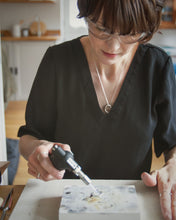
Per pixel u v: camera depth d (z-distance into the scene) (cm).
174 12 325
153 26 66
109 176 98
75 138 96
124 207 67
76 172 70
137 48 95
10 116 350
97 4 59
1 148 131
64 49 97
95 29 66
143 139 94
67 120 96
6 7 392
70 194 73
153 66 95
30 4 391
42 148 74
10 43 391
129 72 95
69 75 95
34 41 392
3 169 90
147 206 73
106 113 95
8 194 78
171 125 96
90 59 94
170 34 332
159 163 242
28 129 95
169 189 78
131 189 76
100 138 95
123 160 96
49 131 103
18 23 398
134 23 59
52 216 69
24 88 411
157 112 99
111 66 92
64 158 69
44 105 98
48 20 397
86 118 95
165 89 94
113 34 63
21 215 69
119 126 94
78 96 95
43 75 96
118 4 56
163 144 98
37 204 73
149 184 80
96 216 65
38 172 76
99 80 95
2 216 69
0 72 129
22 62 400
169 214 68
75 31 417
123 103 94
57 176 71
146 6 59
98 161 98
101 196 72
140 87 95
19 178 220
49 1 378
